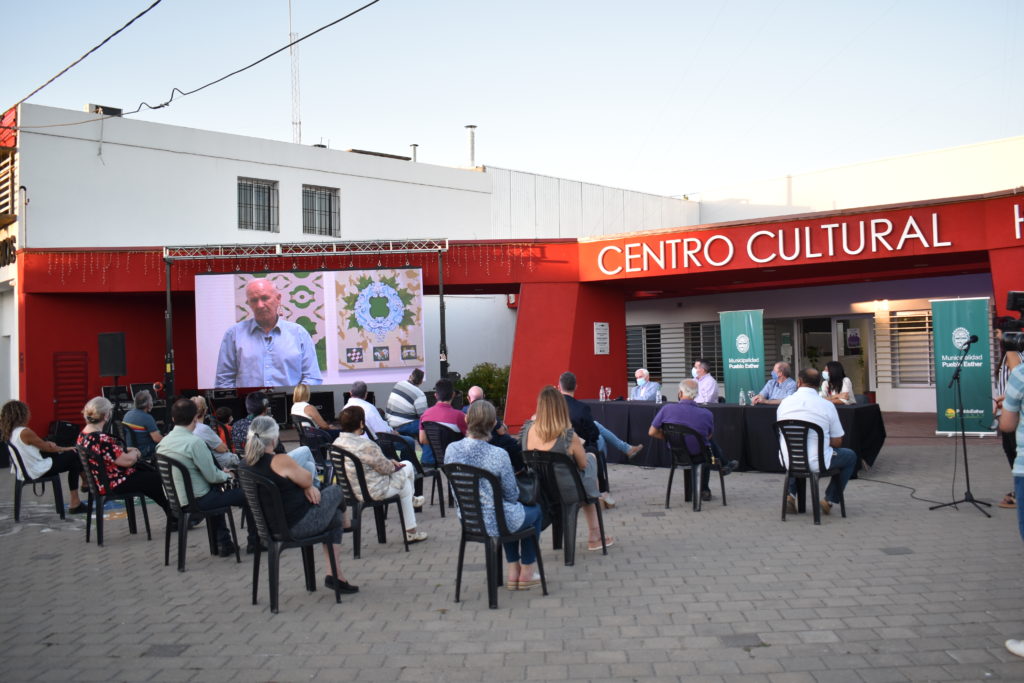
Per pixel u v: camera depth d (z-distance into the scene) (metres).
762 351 13.24
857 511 7.43
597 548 6.43
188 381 17.69
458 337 22.33
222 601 5.41
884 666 3.91
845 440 9.16
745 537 6.61
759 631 4.45
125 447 8.00
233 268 16.00
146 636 4.74
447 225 22.53
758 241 13.97
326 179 20.28
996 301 11.97
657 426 7.96
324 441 8.63
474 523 5.18
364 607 5.17
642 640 4.39
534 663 4.12
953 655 4.02
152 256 15.69
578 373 15.88
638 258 15.21
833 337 18.78
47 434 15.46
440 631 4.66
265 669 4.17
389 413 10.12
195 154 18.27
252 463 5.21
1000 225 11.92
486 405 5.29
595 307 16.30
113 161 17.16
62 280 15.50
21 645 4.63
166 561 6.46
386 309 15.84
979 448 11.23
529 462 6.06
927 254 12.56
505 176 23.89
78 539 7.54
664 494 8.77
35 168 16.19
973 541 6.19
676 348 21.05
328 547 5.34
